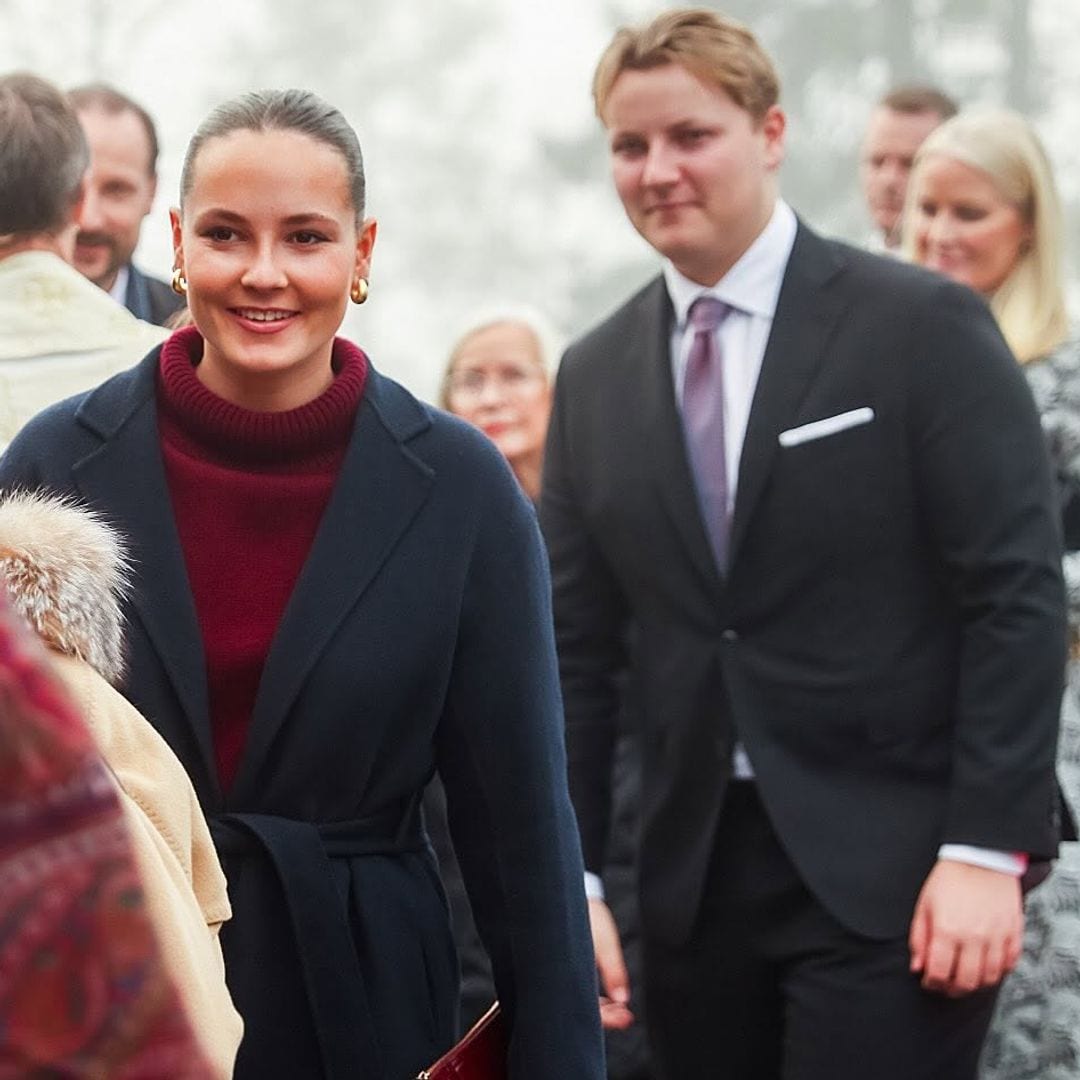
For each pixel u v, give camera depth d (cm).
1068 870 1346
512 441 1530
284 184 825
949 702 1106
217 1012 721
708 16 1129
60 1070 420
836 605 1108
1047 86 10906
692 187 1116
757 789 1119
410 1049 848
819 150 10550
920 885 1095
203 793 835
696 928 1143
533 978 865
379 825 857
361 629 839
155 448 848
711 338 1138
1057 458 1361
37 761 426
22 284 997
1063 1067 1336
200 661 833
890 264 1127
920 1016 1091
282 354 830
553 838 869
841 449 1102
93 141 1472
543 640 876
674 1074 1174
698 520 1129
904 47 10725
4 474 859
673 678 1138
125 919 426
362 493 847
